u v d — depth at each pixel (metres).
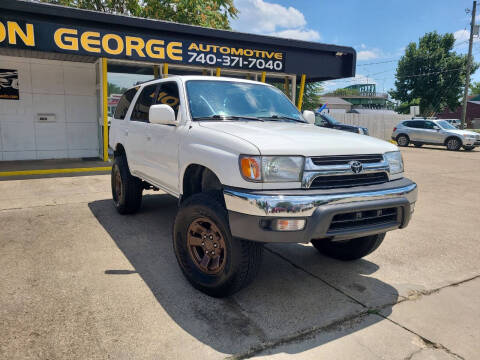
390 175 3.29
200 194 3.26
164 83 4.52
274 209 2.65
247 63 11.65
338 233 2.84
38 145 11.51
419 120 20.64
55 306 2.98
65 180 8.39
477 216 6.23
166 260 4.00
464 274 3.88
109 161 11.20
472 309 3.16
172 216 5.62
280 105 4.46
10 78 10.88
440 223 5.79
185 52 10.65
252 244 2.93
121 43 9.81
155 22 10.00
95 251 4.19
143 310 2.97
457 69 46.06
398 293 3.42
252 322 2.85
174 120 3.73
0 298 3.08
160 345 2.53
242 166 2.80
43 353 2.41
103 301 3.09
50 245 4.34
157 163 4.24
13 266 3.73
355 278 3.72
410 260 4.23
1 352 2.40
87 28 9.38
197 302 3.13
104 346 2.50
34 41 8.85
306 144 2.93
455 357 2.52
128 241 4.53
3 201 6.37
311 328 2.80
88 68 11.85
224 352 2.48
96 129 12.23
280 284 3.54
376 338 2.70
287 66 12.38
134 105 5.25
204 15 15.91
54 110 11.58
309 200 2.69
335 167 2.93
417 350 2.58
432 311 3.11
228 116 3.90
